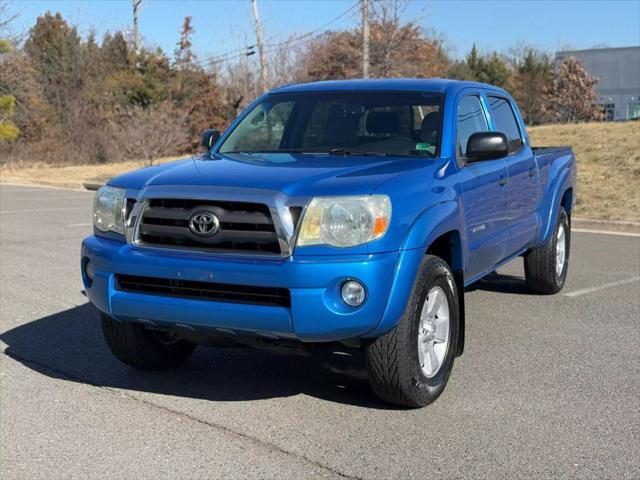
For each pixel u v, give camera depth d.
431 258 4.57
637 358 5.62
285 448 4.03
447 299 4.71
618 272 9.03
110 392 4.93
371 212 4.07
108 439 4.16
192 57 45.66
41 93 43.09
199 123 40.38
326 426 4.33
